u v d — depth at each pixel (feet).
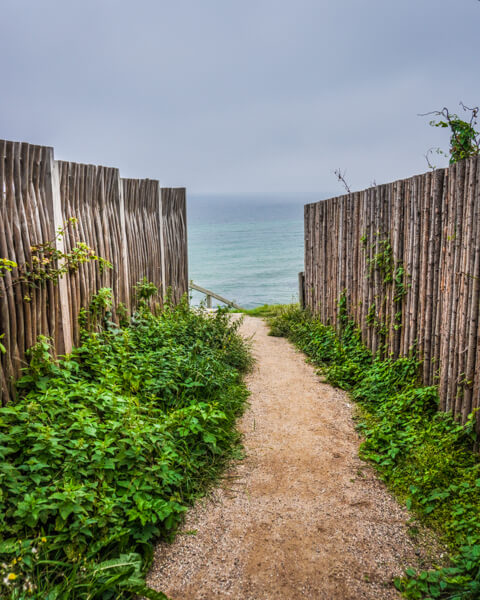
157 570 8.24
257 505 10.18
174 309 23.85
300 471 11.62
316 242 26.58
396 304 16.57
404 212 15.94
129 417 10.90
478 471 10.50
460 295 12.19
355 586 7.82
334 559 8.46
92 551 7.91
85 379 13.48
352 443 13.11
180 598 7.63
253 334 25.88
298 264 143.64
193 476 11.01
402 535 9.06
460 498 9.72
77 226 14.89
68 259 13.75
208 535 9.18
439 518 9.37
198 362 16.44
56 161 13.38
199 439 12.32
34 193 12.53
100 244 16.44
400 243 16.17
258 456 12.45
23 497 8.30
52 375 12.25
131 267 19.58
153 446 10.51
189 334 20.10
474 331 11.56
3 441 9.29
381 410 14.55
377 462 11.90
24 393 11.48
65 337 13.69
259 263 148.56
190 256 176.76
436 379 13.80
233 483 11.10
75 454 9.11
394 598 7.54
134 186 20.08
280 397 16.85
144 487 9.35
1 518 7.80
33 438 9.55
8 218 11.48
